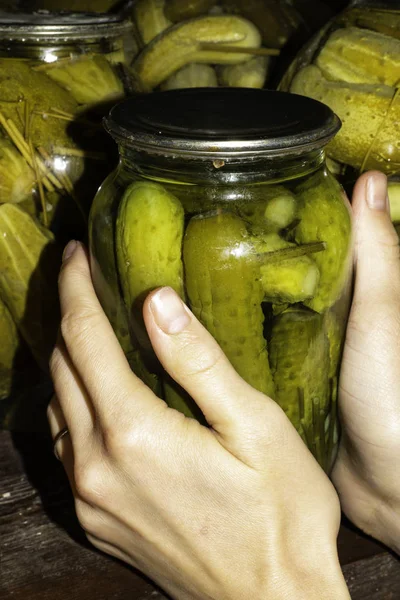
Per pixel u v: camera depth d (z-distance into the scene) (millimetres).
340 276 481
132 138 448
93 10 744
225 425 462
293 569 475
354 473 549
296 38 695
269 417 466
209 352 456
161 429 470
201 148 437
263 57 707
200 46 693
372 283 520
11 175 560
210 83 713
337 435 543
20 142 562
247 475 466
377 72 551
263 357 471
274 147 439
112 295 489
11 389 617
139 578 532
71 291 500
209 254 451
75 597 521
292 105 481
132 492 480
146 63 705
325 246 467
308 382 488
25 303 575
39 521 562
